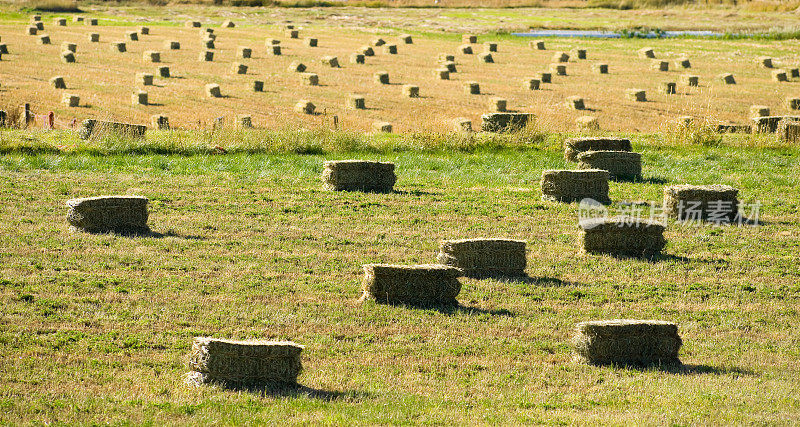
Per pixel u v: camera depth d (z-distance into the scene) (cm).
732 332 2967
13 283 2994
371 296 3078
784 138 6494
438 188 4862
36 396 2188
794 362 2709
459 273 3100
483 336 2808
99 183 4603
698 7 18875
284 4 18500
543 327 2922
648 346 2661
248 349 2308
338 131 6109
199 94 8331
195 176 4897
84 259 3322
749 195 4916
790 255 3838
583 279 3434
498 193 4775
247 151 5709
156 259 3372
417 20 16100
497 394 2347
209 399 2197
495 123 6688
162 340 2609
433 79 9819
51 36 11881
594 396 2344
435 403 2244
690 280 3481
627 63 11275
